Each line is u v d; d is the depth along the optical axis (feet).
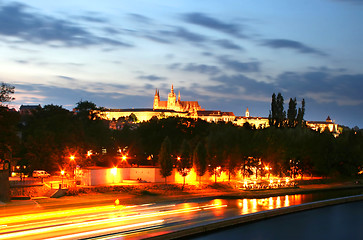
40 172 422.00
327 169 579.07
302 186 517.96
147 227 261.44
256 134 555.69
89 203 327.06
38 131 470.80
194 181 463.42
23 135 519.19
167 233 245.45
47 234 235.40
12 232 236.84
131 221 276.00
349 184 552.00
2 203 310.04
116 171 418.72
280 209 343.26
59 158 447.83
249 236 282.15
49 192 346.95
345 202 413.18
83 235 236.02
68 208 304.09
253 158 531.09
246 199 406.82
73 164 443.73
